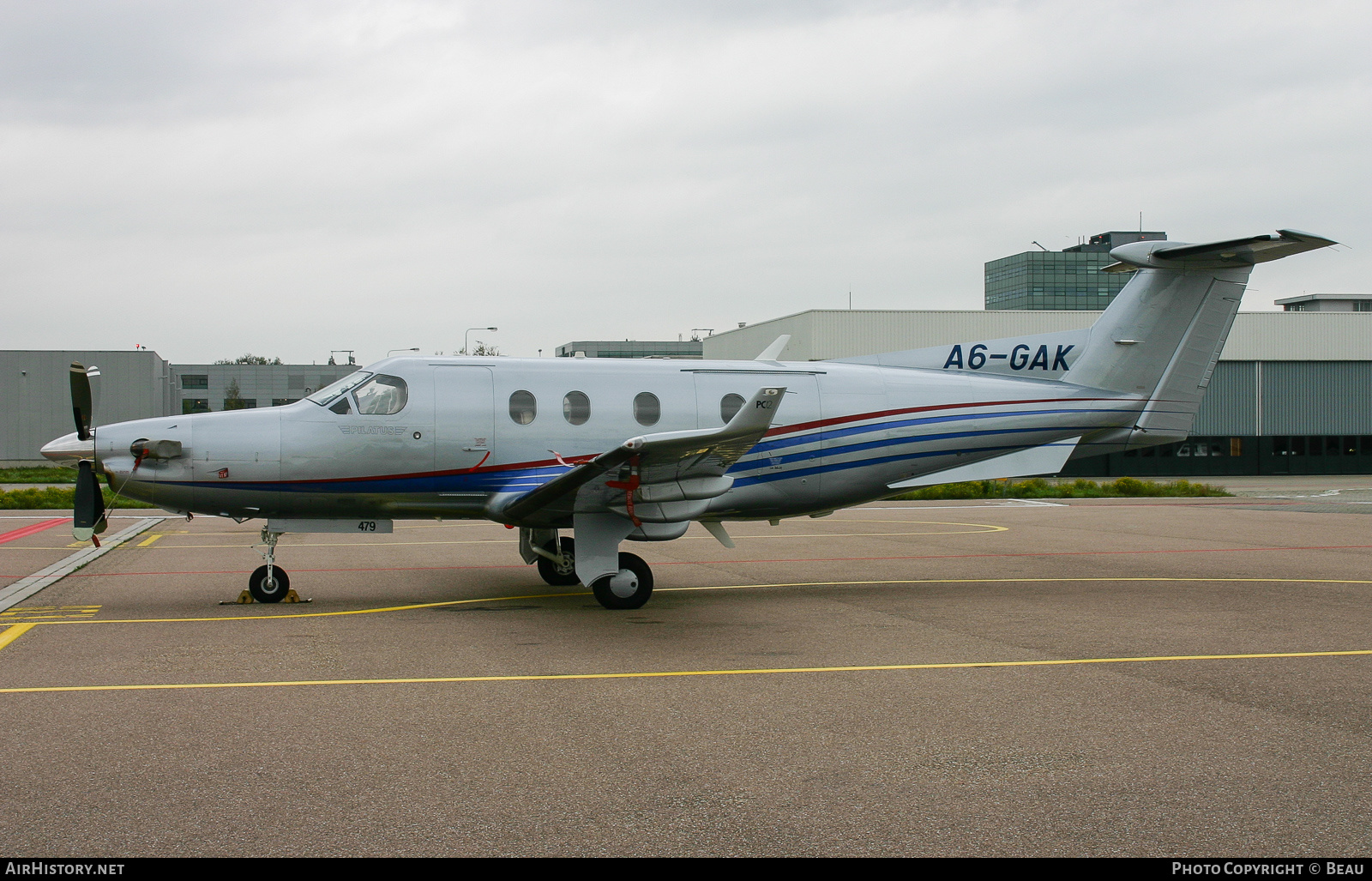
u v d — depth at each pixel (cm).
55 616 1025
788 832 450
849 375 1264
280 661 802
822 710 657
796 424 1217
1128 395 1313
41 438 5025
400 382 1138
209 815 466
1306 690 718
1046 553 1691
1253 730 613
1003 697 695
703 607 1105
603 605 1096
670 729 612
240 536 1944
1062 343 1316
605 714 647
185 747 568
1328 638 921
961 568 1492
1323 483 4159
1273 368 4697
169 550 1686
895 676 759
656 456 974
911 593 1230
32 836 441
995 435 1278
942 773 530
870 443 1241
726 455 1014
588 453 1164
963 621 1014
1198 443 4634
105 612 1053
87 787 502
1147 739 593
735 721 632
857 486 1254
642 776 524
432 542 1856
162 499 1096
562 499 1041
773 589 1262
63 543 1769
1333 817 470
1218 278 1309
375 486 1123
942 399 1269
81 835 441
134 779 515
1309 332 4719
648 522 1076
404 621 1004
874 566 1513
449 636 923
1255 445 4678
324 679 742
